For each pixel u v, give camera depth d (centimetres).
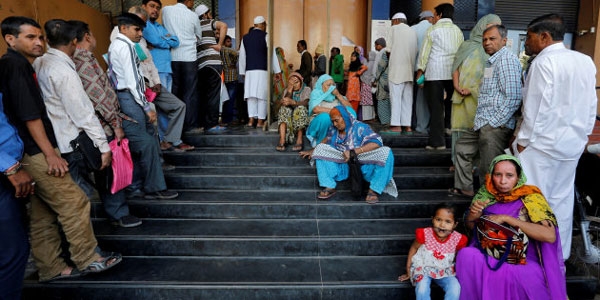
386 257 291
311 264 280
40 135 218
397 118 471
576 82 238
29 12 437
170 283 252
